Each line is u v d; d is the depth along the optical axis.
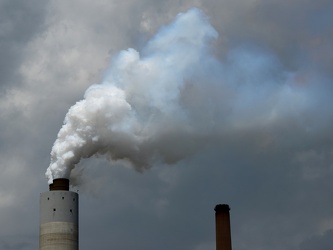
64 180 127.06
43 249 120.69
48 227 121.00
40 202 123.19
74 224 122.50
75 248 121.69
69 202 122.75
